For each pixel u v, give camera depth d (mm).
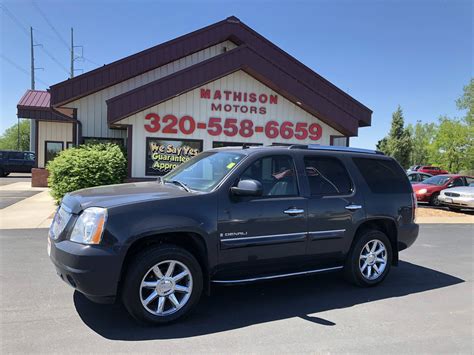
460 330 4348
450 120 53062
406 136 70438
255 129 14133
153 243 4293
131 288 4012
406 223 6039
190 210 4316
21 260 6574
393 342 4000
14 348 3621
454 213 16156
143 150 12984
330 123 14734
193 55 16141
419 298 5391
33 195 16250
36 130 23109
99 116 15031
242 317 4527
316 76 17078
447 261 7699
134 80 15328
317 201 5172
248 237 4633
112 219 3945
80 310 4551
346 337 4082
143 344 3777
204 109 13586
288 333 4133
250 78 14023
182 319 4375
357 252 5574
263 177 4938
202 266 4543
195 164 5445
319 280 6078
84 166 11859
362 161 5855
